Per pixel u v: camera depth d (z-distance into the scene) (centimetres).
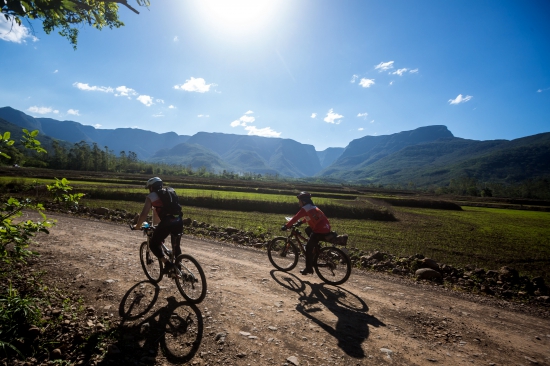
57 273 557
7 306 367
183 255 484
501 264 1291
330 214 2950
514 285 770
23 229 412
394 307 542
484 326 497
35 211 1348
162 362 330
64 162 11000
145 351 346
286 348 376
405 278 778
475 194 13375
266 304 503
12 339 330
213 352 354
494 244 1783
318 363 349
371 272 809
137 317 420
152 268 557
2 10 339
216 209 2752
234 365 333
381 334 433
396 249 1401
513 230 2569
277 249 751
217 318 434
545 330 507
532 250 1647
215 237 1143
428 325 479
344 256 632
